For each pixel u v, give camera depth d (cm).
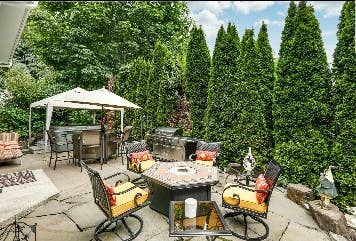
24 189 413
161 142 903
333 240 434
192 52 955
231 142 820
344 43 590
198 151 714
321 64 635
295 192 583
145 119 1176
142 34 1678
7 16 321
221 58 846
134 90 1282
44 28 1453
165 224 476
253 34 809
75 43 1466
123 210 422
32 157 991
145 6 1521
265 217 428
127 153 653
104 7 1494
